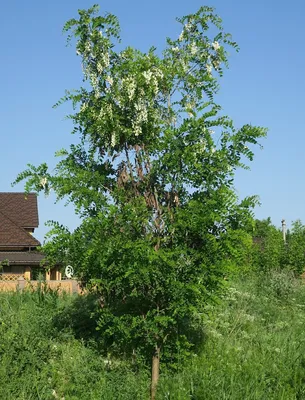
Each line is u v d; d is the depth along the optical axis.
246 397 7.98
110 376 8.73
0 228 29.73
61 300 14.30
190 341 10.49
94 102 9.16
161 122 9.07
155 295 8.67
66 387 8.63
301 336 11.66
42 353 9.22
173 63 9.43
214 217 8.26
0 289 17.03
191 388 8.23
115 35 9.16
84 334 11.09
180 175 8.73
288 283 17.77
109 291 9.05
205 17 9.48
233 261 8.65
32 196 34.19
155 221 8.80
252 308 14.04
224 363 9.44
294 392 8.48
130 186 9.14
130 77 8.89
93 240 8.59
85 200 8.80
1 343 8.89
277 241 23.38
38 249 9.20
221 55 9.45
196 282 8.44
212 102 9.07
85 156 9.68
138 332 8.67
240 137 8.70
